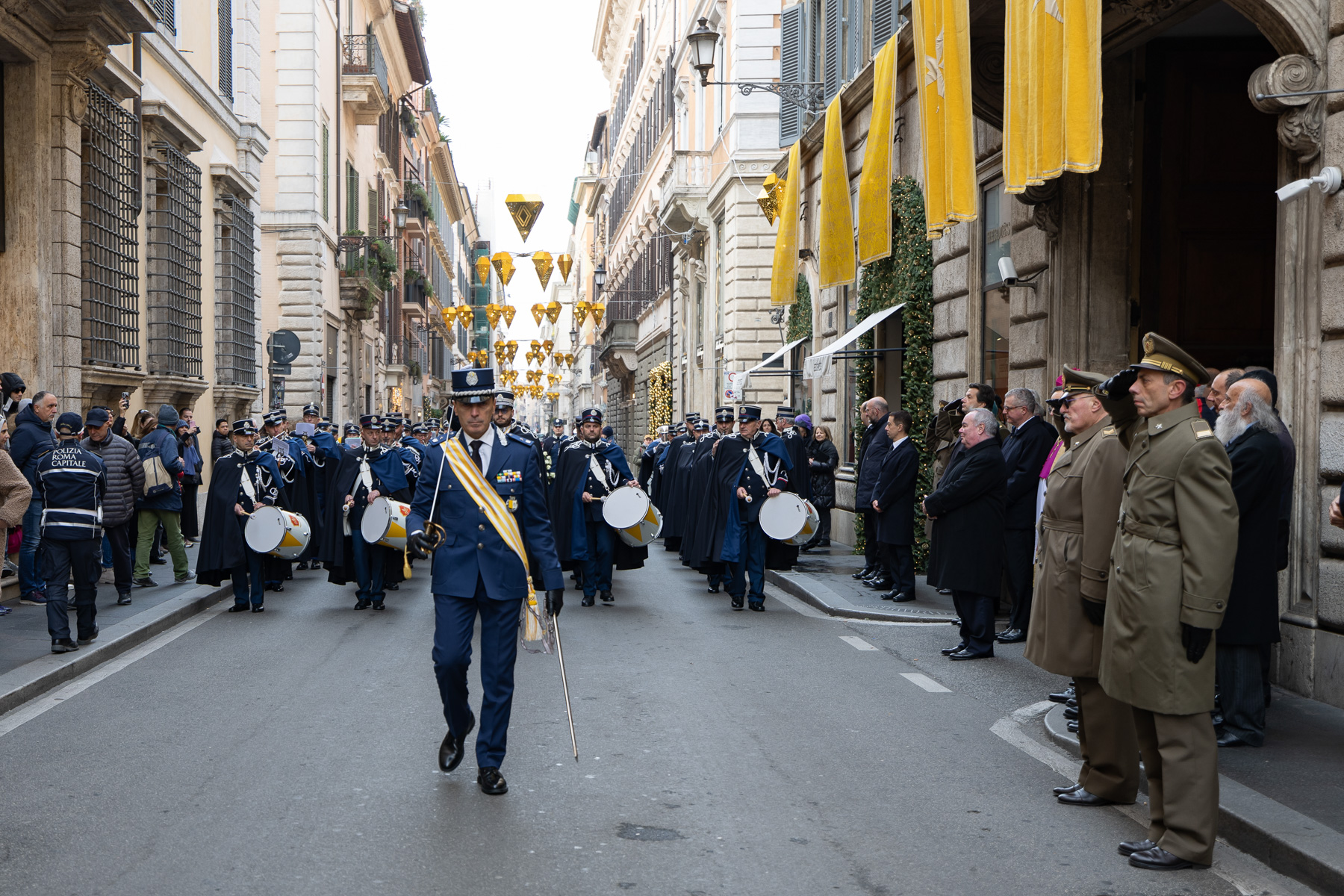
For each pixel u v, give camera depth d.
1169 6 9.86
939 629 10.82
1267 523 6.44
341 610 12.31
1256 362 11.30
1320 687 7.62
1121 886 4.64
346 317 36.91
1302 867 4.67
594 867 4.77
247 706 7.64
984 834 5.22
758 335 27.06
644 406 48.81
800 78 23.20
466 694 6.02
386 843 5.04
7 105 12.78
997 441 9.26
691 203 31.73
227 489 12.17
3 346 12.83
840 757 6.43
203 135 20.52
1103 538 5.48
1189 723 4.84
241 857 4.86
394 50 47.22
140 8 13.52
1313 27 7.85
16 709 7.57
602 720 7.26
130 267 15.85
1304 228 7.96
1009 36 9.76
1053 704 7.68
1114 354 11.14
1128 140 11.13
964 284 14.18
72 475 9.16
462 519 5.89
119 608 11.48
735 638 10.34
